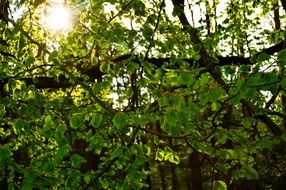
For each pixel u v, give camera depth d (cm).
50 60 595
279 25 1730
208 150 586
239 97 447
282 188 2047
